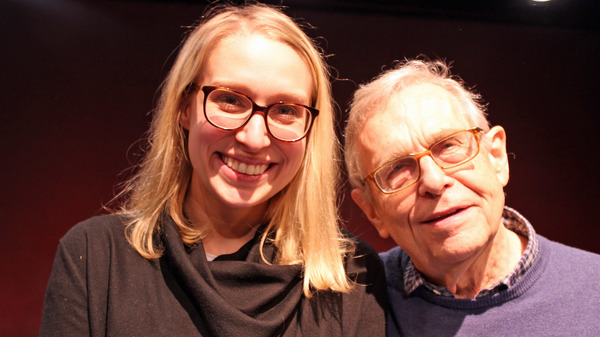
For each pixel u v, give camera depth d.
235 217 1.24
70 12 2.42
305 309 1.20
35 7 2.39
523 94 2.44
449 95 1.28
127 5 2.45
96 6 2.43
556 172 2.49
